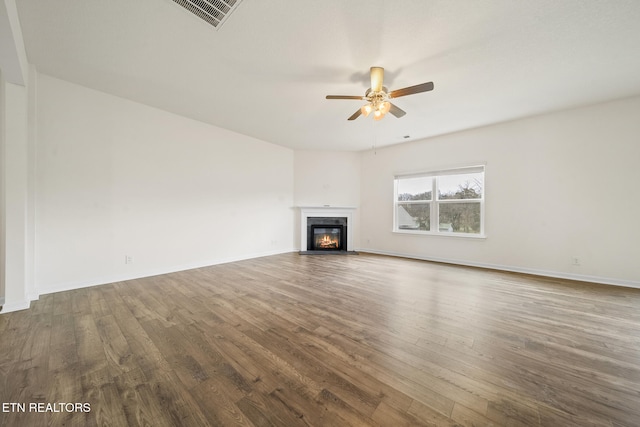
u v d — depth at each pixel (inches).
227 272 156.8
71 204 119.7
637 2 68.1
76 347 70.3
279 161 224.8
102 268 129.6
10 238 94.3
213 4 71.4
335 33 82.0
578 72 104.3
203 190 171.3
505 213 165.9
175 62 100.5
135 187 140.0
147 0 70.2
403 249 215.3
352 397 52.4
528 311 98.4
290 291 120.6
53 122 114.1
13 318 88.3
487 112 147.4
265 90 122.3
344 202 244.4
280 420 46.4
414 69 102.0
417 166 207.3
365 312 96.4
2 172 101.7
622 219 132.0
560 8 70.6
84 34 84.9
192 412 48.1
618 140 132.0
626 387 55.9
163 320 88.0
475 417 47.4
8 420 45.5
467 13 72.6
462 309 100.1
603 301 109.3
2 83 99.6
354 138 202.5
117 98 132.4
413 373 60.5
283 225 229.3
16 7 71.4
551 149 149.9
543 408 49.8
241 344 72.8
